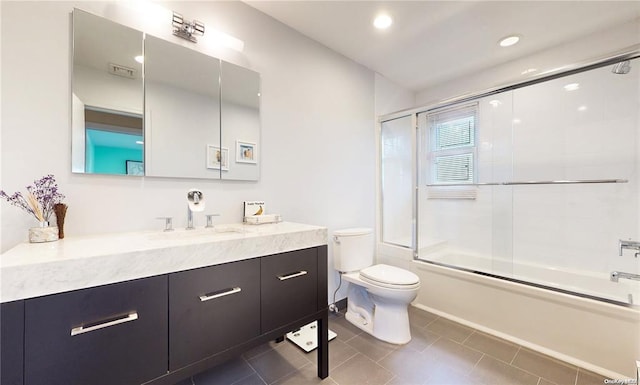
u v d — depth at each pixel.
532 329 1.78
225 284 1.11
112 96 1.30
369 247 2.29
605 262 2.05
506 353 1.71
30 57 1.12
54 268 0.76
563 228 2.25
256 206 1.80
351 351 1.74
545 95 2.32
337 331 2.00
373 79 2.75
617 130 1.99
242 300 1.16
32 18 1.12
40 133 1.13
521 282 1.90
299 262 1.39
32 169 1.12
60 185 1.18
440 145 2.95
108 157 1.29
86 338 0.81
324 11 1.85
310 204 2.19
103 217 1.28
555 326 1.69
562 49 2.25
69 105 1.20
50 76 1.16
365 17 1.91
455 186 2.84
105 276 0.84
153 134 1.42
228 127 1.70
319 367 1.48
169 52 1.48
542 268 2.30
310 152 2.19
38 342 0.74
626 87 1.95
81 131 1.22
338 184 2.41
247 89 1.79
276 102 1.96
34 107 1.12
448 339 1.88
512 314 1.87
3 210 1.07
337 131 2.40
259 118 1.85
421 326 2.07
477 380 1.46
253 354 1.70
